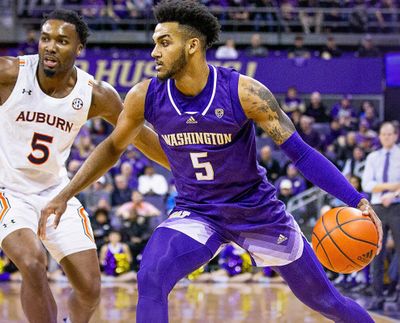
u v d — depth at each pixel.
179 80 3.84
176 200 4.20
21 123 4.52
